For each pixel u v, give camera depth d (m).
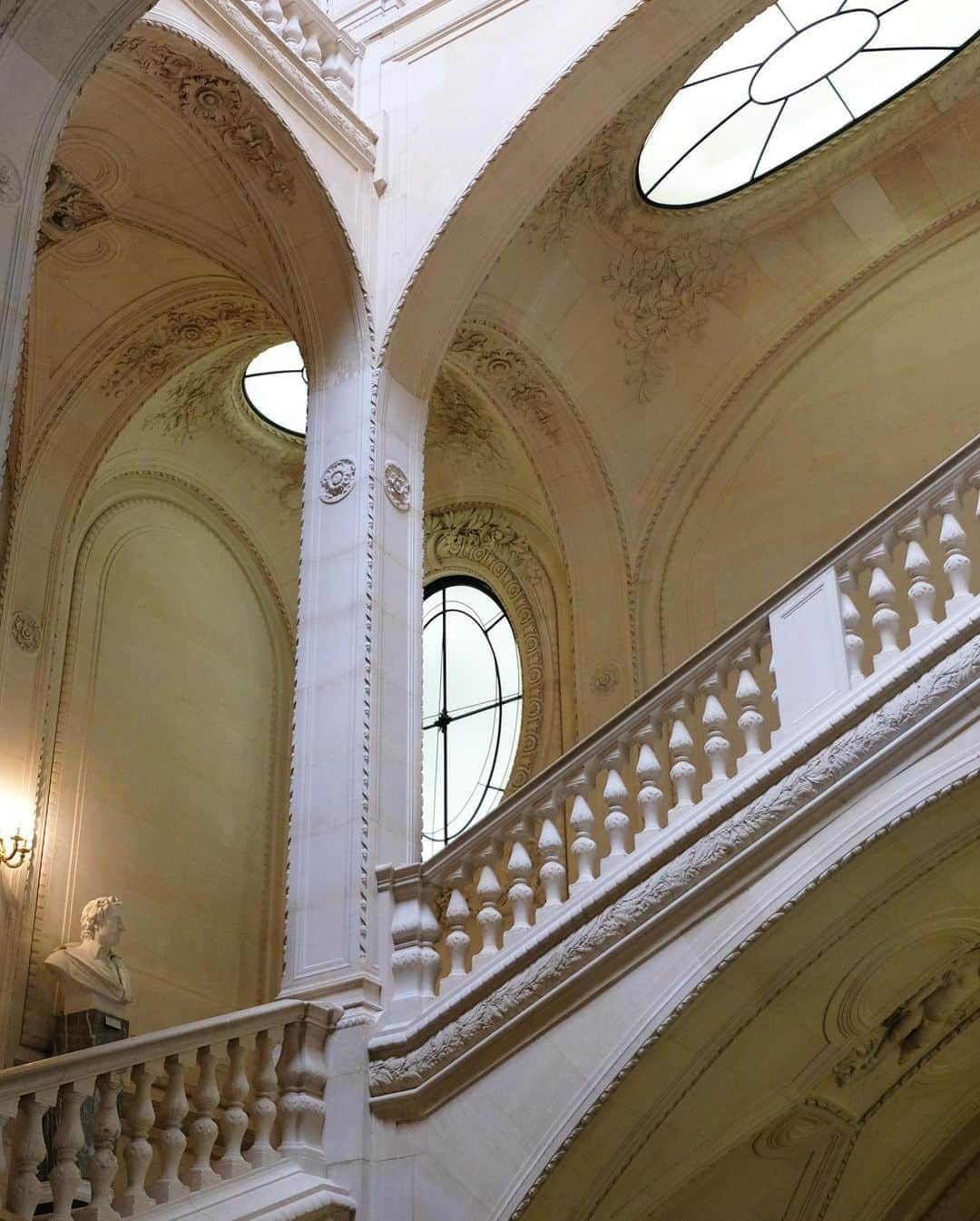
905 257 12.50
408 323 10.48
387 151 11.07
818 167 12.20
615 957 7.71
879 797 7.37
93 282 11.63
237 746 13.48
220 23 9.91
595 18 10.55
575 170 11.76
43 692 11.43
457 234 10.62
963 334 12.14
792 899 7.35
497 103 10.74
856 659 7.82
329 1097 8.15
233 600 14.03
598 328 12.85
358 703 9.23
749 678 8.13
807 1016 8.14
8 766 10.99
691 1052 7.75
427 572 14.35
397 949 8.53
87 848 11.59
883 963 8.15
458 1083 7.91
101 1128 6.85
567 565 13.03
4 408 5.61
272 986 12.85
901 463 12.06
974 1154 10.66
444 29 11.32
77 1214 6.65
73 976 10.48
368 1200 7.83
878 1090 9.54
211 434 13.72
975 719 7.30
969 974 8.87
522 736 12.95
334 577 9.75
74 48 6.23
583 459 13.05
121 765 12.16
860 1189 10.41
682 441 12.95
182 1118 7.32
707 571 12.65
